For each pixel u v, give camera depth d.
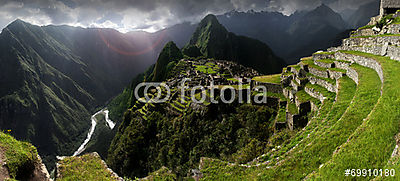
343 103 16.80
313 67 29.28
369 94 14.73
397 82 12.99
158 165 49.09
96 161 14.80
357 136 10.40
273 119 31.17
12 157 11.28
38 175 12.16
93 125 191.75
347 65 23.31
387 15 27.66
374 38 23.44
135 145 61.88
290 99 29.92
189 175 18.03
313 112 22.83
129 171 60.47
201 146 38.81
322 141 12.85
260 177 13.56
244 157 25.14
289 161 13.29
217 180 15.75
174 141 46.56
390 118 9.87
